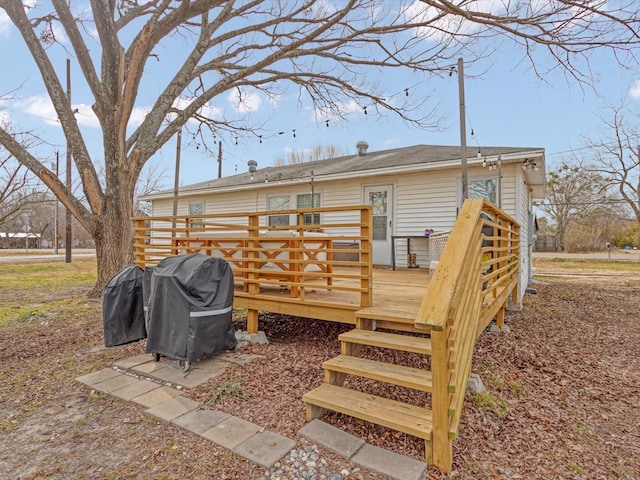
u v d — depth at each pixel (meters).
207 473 2.04
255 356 3.82
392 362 3.64
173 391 3.11
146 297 3.98
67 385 3.33
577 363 3.98
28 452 2.31
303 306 3.88
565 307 7.23
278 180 9.66
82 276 11.77
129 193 6.61
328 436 2.32
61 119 6.32
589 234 29.08
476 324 2.77
